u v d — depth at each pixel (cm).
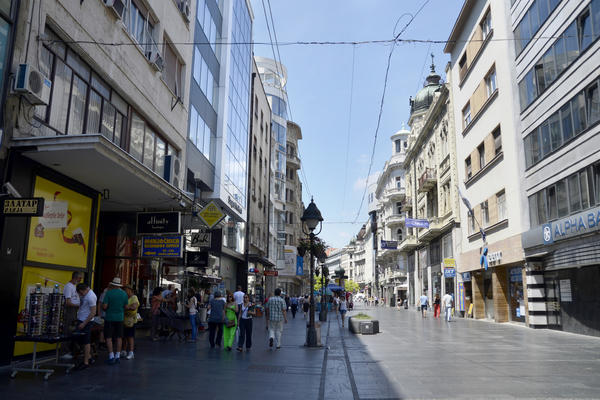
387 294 7212
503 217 2409
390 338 1625
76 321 881
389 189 6506
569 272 1814
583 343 1431
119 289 945
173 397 658
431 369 942
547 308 1998
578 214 1633
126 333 1004
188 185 1920
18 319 838
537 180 2012
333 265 16650
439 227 3484
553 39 1866
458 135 3150
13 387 688
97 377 782
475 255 2781
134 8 1327
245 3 2870
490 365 991
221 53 2330
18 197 791
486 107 2609
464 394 704
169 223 1298
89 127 1091
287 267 4672
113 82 1185
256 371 896
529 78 2088
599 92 1561
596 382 793
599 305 1609
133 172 988
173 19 1620
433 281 3900
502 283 2450
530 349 1280
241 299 1234
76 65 1035
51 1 923
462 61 3100
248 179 3231
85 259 1095
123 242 1457
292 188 5931
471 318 2877
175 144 1652
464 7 2878
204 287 2330
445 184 3506
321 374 882
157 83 1479
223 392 702
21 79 814
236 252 2983
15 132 830
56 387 696
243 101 2788
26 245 862
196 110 1908
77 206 1067
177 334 1562
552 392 712
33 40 872
